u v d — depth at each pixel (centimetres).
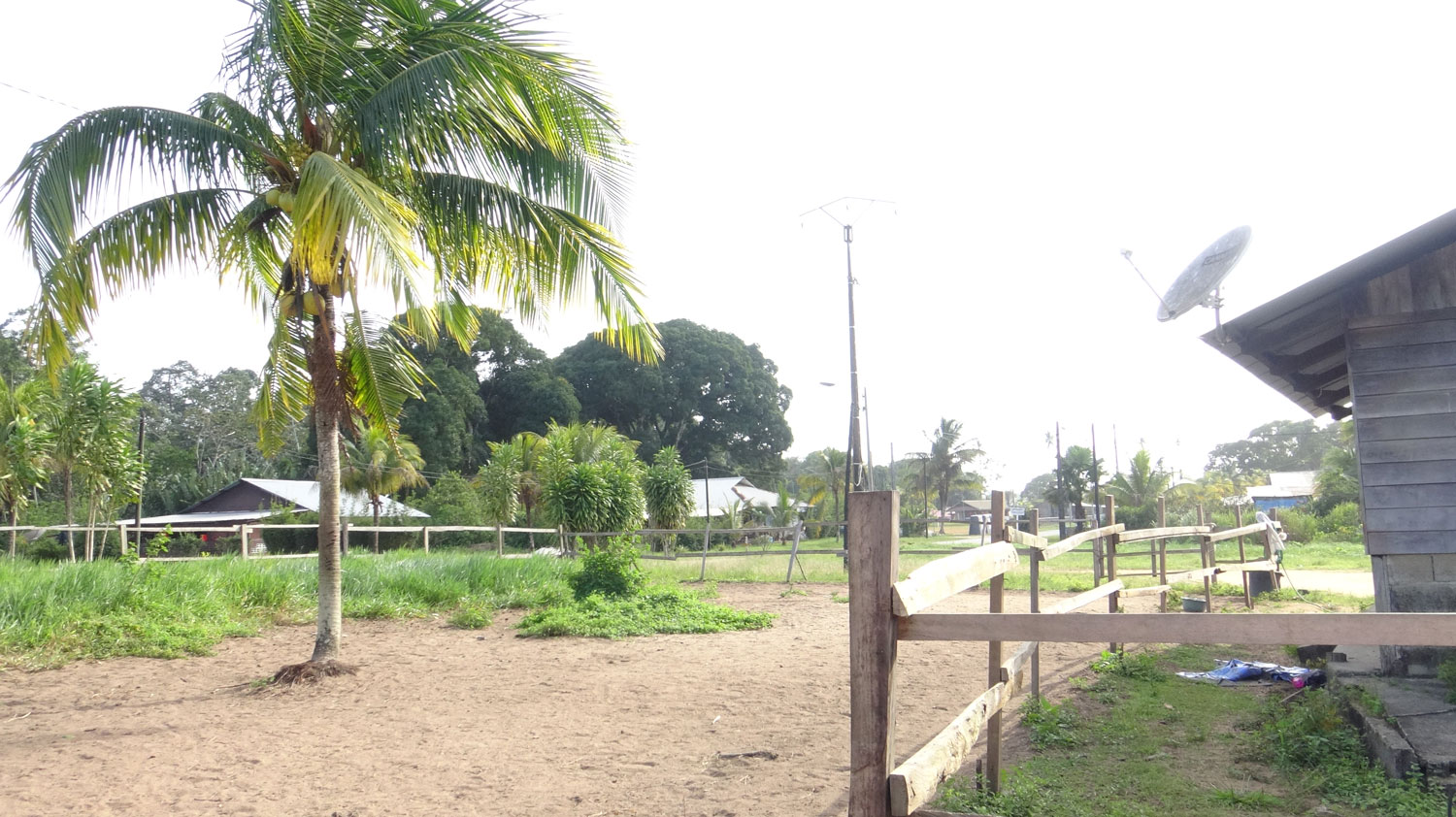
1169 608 1268
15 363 3231
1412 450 683
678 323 6328
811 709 705
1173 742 582
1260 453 8744
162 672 873
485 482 2983
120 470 1795
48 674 859
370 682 819
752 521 4819
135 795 501
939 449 5666
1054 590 1565
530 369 5409
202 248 803
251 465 5203
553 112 796
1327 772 500
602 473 2492
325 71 754
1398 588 684
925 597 311
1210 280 718
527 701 745
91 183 730
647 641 1073
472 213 834
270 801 490
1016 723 638
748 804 480
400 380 889
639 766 557
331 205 662
